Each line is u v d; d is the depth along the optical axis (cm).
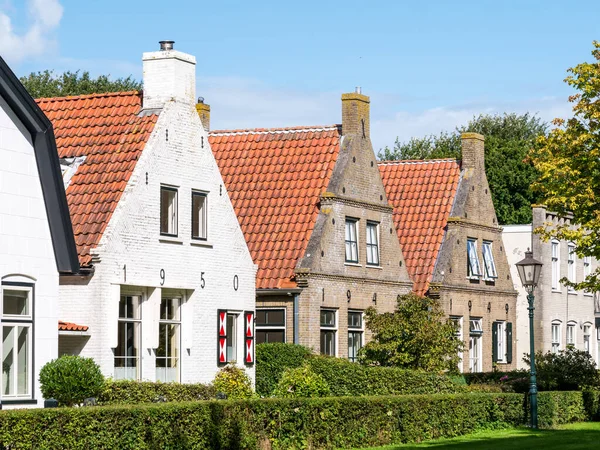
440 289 4241
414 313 3684
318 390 3177
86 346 2686
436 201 4494
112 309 2722
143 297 2883
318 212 3734
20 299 2405
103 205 2786
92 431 1911
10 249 2356
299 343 3566
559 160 3494
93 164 2902
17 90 2338
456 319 4388
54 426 1839
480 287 4578
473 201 4553
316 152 3925
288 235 3700
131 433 2000
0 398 2319
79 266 2589
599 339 5616
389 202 4547
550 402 3453
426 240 4388
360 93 3962
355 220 3884
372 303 3938
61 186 2473
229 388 3008
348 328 3800
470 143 4597
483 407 3150
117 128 2991
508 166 7144
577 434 3078
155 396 2622
